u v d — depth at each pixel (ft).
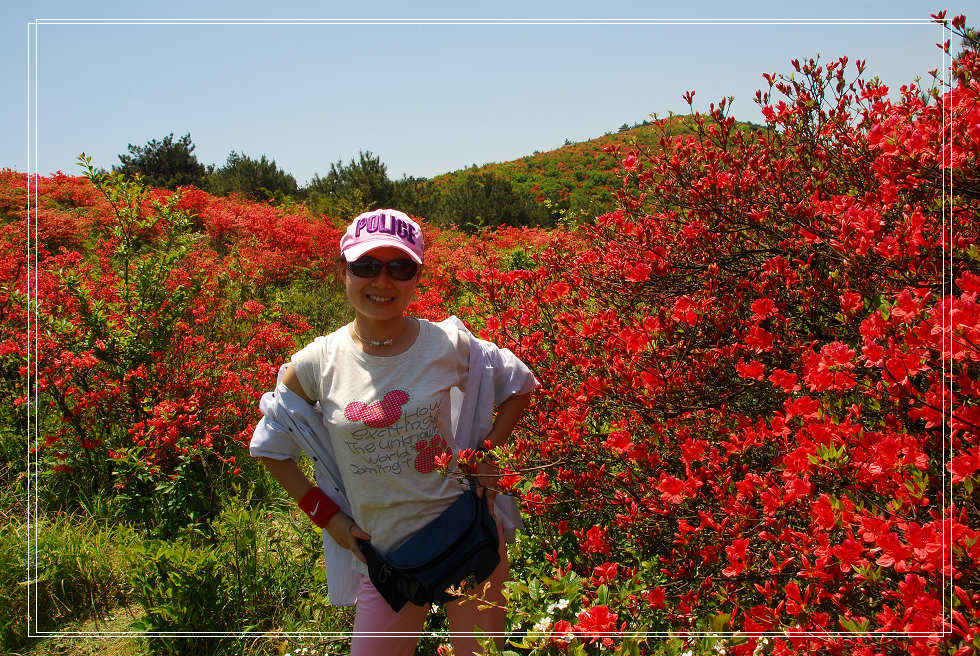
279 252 32.94
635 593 6.56
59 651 8.42
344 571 6.36
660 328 7.48
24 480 11.94
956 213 6.65
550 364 8.73
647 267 8.16
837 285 6.88
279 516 10.98
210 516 11.05
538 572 7.56
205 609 8.36
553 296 9.57
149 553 8.61
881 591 4.85
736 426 7.24
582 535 7.57
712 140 9.18
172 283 15.55
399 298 5.70
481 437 6.41
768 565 5.78
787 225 8.13
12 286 15.16
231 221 38.96
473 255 26.07
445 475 5.74
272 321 19.43
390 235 5.71
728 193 8.16
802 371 6.64
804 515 5.35
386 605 6.07
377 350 5.89
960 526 4.25
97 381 13.16
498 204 68.74
